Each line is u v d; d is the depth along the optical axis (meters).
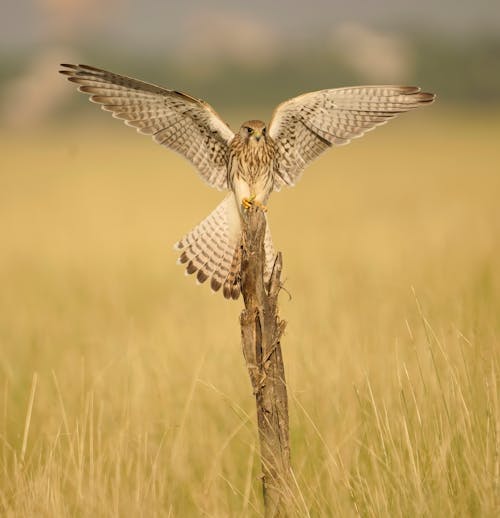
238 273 15.74
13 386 18.50
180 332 21.09
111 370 18.38
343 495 13.15
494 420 13.39
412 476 12.65
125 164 138.12
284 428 12.98
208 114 15.05
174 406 16.86
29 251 41.47
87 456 15.09
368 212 52.97
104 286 30.52
